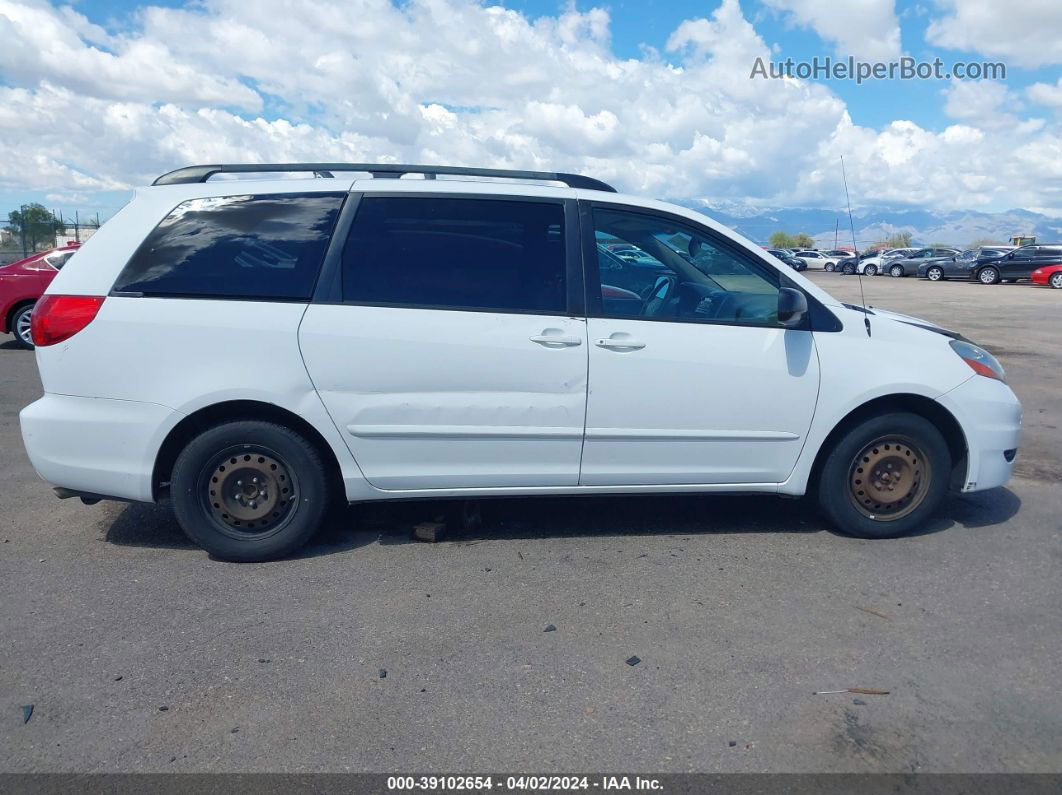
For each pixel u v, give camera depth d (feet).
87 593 14.01
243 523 15.15
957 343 16.43
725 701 10.87
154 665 11.75
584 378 14.98
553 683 11.30
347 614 13.25
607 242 15.51
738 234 15.92
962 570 14.90
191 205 15.05
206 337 14.48
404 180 15.37
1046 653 12.08
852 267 156.66
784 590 14.07
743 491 15.98
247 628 12.81
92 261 14.79
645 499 18.65
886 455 15.98
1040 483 20.16
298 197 15.11
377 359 14.65
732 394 15.34
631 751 9.89
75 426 14.67
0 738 10.17
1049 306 73.05
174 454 15.25
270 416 15.01
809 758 9.76
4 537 16.52
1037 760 9.73
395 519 17.24
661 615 13.19
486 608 13.43
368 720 10.50
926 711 10.65
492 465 15.28
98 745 10.03
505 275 15.07
